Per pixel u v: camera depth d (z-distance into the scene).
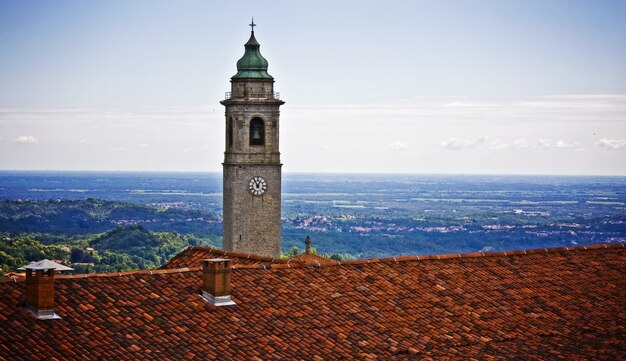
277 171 127.19
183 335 48.28
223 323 49.72
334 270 56.09
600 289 58.66
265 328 49.94
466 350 50.72
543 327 53.75
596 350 51.34
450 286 56.34
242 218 126.50
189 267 58.34
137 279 51.62
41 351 45.03
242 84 126.12
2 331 45.62
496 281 57.69
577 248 63.25
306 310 52.00
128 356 46.00
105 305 49.06
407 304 53.97
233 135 126.75
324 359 48.38
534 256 61.47
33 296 47.19
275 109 126.50
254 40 126.44
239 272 54.31
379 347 50.03
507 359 49.69
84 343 46.19
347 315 52.19
